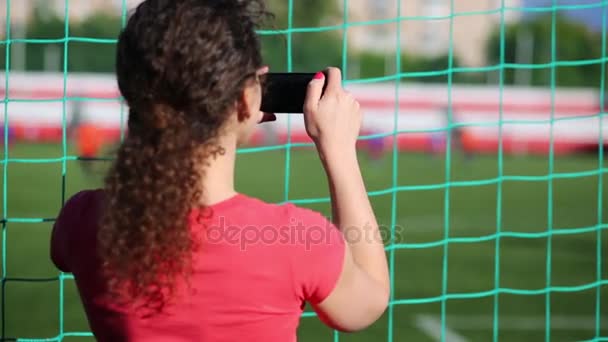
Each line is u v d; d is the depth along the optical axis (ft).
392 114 175.73
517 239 86.07
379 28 273.33
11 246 74.23
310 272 11.88
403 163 160.66
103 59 187.21
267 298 11.85
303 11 236.43
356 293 12.18
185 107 11.50
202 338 11.85
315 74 13.32
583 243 85.20
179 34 11.42
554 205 115.55
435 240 84.94
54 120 165.48
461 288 62.18
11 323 49.39
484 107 180.65
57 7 197.88
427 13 278.87
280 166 150.82
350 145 12.96
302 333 47.73
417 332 49.57
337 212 12.71
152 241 11.38
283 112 13.38
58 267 13.47
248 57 11.82
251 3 12.16
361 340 47.29
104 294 12.30
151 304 11.80
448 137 26.99
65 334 22.04
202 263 11.72
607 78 228.22
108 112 155.43
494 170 151.23
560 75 237.04
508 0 262.26
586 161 169.37
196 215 11.71
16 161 21.74
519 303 57.47
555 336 49.37
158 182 11.40
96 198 12.76
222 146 11.95
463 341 48.03
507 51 250.57
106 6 197.06
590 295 60.29
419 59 256.93
